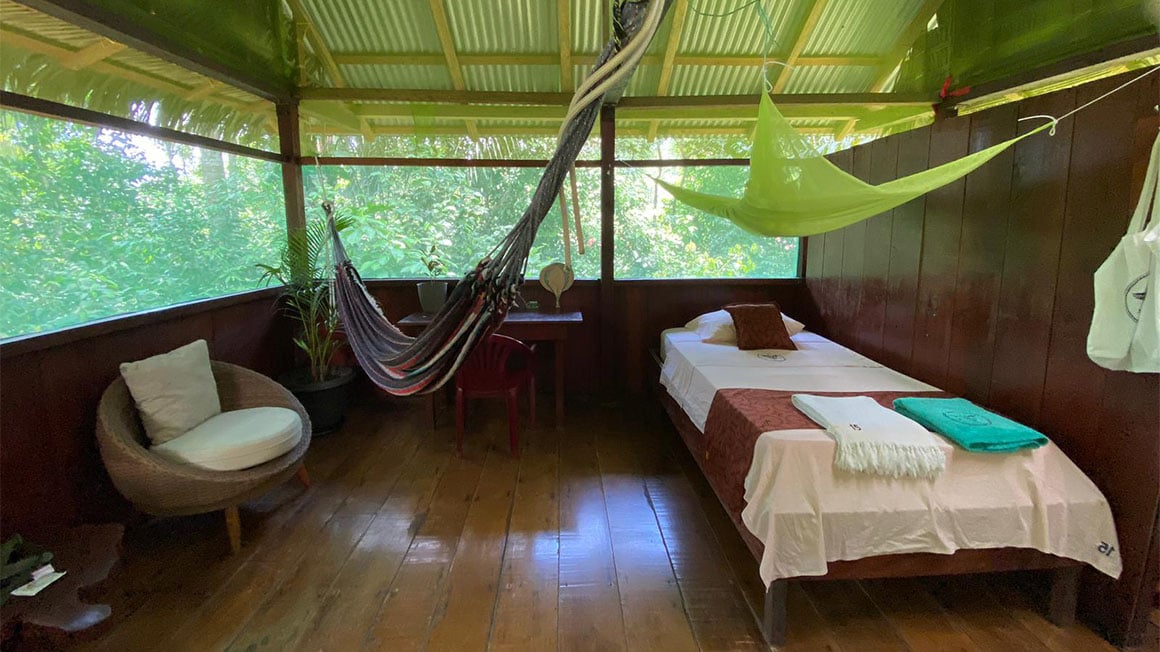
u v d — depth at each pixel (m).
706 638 1.84
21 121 2.27
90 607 1.54
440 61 3.67
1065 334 1.99
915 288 2.90
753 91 3.93
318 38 3.55
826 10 3.43
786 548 1.77
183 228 3.14
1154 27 2.40
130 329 2.51
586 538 2.42
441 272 4.19
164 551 2.30
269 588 2.08
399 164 4.00
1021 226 2.20
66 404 2.18
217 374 2.77
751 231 3.44
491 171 4.15
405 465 3.15
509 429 3.54
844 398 2.24
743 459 2.06
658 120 4.11
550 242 4.27
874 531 1.80
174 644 1.80
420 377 1.75
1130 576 1.76
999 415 2.09
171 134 2.79
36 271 2.35
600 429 3.71
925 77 3.65
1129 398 1.75
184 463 2.19
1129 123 1.76
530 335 3.63
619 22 1.23
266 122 3.77
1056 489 1.84
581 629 1.88
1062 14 2.77
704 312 4.31
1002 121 2.31
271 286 3.85
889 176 3.18
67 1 2.01
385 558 2.27
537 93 3.71
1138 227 1.65
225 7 2.91
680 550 2.34
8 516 1.95
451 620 1.92
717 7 3.37
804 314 4.27
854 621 1.93
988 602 2.03
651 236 4.30
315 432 3.55
